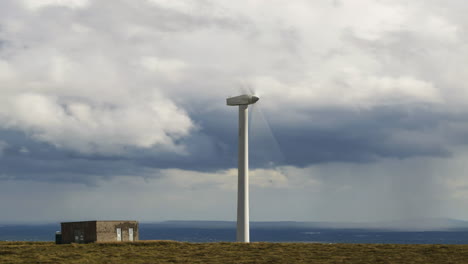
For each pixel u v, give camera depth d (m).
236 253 76.56
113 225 90.75
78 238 91.69
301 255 73.62
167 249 81.81
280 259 69.31
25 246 87.94
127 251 78.75
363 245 87.75
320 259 69.00
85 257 71.75
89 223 89.75
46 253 76.50
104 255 73.94
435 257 68.62
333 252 76.81
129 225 93.00
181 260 68.81
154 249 81.62
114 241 89.00
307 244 90.19
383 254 73.19
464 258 67.19
